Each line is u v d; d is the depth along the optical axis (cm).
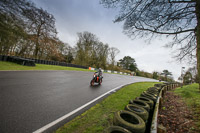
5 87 403
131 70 5175
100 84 768
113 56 4044
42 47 1952
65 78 811
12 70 839
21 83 494
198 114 279
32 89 423
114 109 300
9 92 353
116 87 709
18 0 949
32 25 1438
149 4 336
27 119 212
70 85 586
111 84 836
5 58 1286
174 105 398
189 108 343
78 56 3164
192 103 383
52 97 360
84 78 934
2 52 1898
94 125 210
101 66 3722
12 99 299
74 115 252
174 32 429
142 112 195
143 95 340
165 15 361
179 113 309
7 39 1241
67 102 331
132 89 667
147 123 212
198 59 331
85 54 3114
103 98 416
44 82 581
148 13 369
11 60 1331
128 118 188
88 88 567
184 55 523
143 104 255
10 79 546
